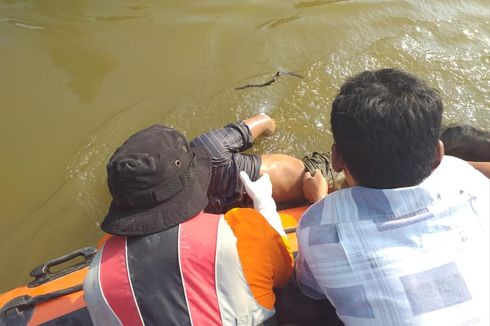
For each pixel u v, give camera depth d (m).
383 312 1.13
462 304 1.10
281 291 1.67
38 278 1.99
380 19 3.85
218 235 1.35
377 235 1.18
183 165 1.42
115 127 2.96
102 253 1.38
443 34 3.69
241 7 4.01
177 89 3.21
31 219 2.52
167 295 1.29
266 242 1.49
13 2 4.08
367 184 1.25
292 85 3.24
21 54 3.54
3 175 2.71
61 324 1.81
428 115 1.19
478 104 3.12
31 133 2.94
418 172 1.21
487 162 2.18
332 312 1.59
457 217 1.18
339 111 1.25
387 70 1.29
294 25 3.77
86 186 2.66
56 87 3.25
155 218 1.34
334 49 3.54
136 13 3.95
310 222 1.32
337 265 1.21
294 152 2.85
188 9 3.98
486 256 1.16
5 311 1.85
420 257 1.14
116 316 1.31
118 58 3.48
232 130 2.42
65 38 3.69
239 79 3.28
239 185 2.30
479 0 4.11
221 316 1.32
